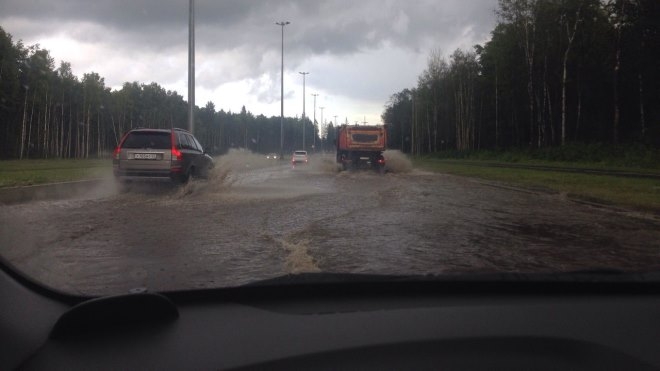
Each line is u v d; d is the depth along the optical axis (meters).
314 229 9.05
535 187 19.08
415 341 2.86
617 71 44.31
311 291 3.61
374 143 30.25
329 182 21.88
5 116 62.50
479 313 3.35
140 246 7.30
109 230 8.70
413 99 91.94
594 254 7.17
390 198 15.03
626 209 12.75
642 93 45.12
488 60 68.88
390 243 7.73
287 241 7.79
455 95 75.88
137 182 14.17
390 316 3.25
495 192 17.44
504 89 59.59
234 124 141.75
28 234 8.20
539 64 52.28
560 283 3.77
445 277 3.71
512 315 3.33
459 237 8.43
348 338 2.88
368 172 30.44
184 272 5.68
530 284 3.76
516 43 53.47
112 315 2.90
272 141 151.75
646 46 42.84
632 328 3.18
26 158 64.38
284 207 12.41
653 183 20.34
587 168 33.44
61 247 7.16
